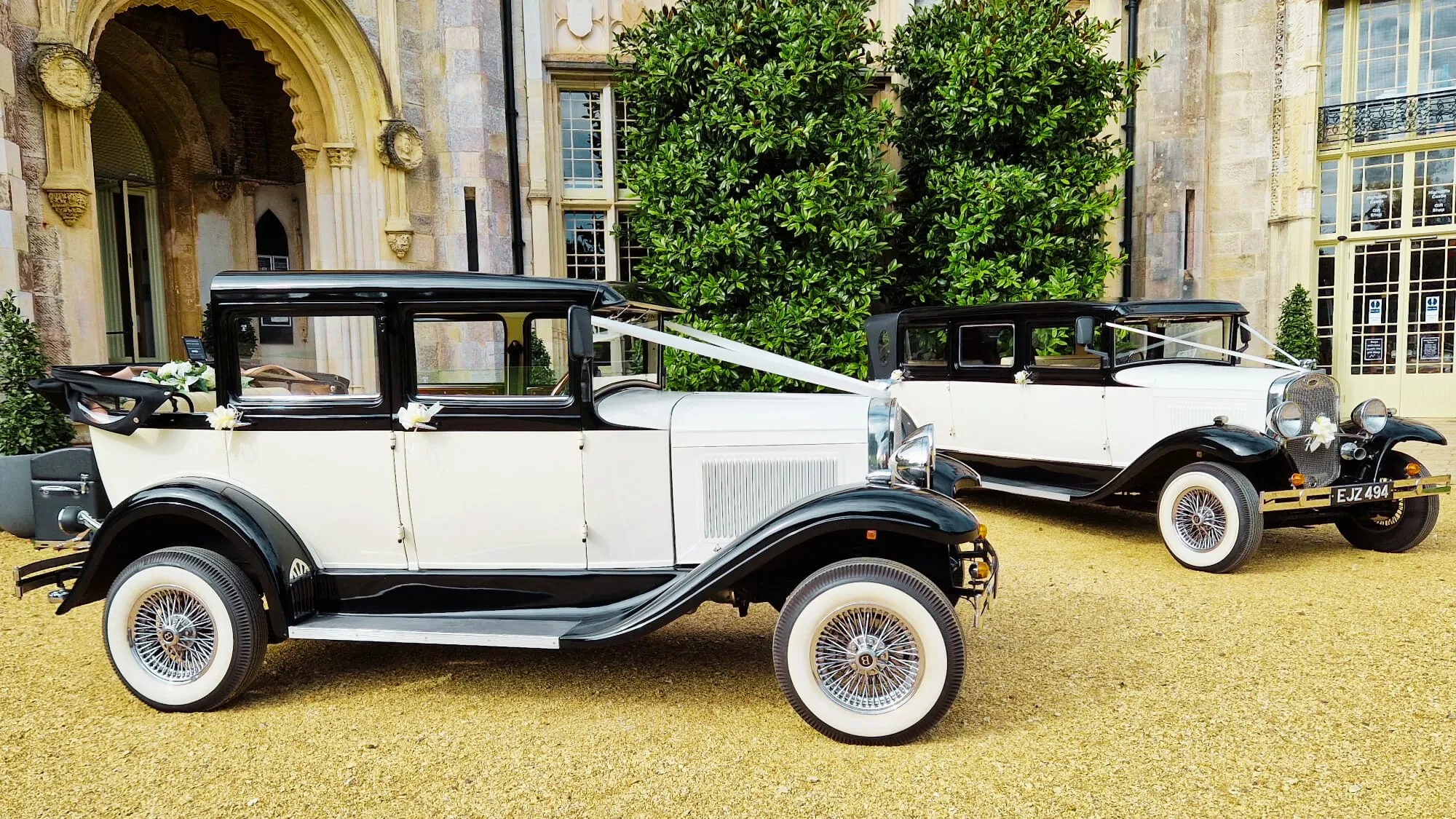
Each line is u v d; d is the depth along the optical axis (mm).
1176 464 5680
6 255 6270
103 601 4848
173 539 3627
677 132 9234
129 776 2857
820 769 2865
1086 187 9570
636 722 3254
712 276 8945
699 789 2742
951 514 3014
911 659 3047
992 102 9141
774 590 3578
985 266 9117
